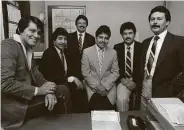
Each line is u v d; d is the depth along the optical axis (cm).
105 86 208
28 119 129
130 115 123
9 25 192
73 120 126
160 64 167
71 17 290
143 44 188
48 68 213
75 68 238
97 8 289
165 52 166
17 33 143
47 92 131
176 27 250
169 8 273
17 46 126
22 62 129
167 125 89
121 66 228
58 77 213
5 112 119
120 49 233
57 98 139
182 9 234
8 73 117
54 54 217
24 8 252
